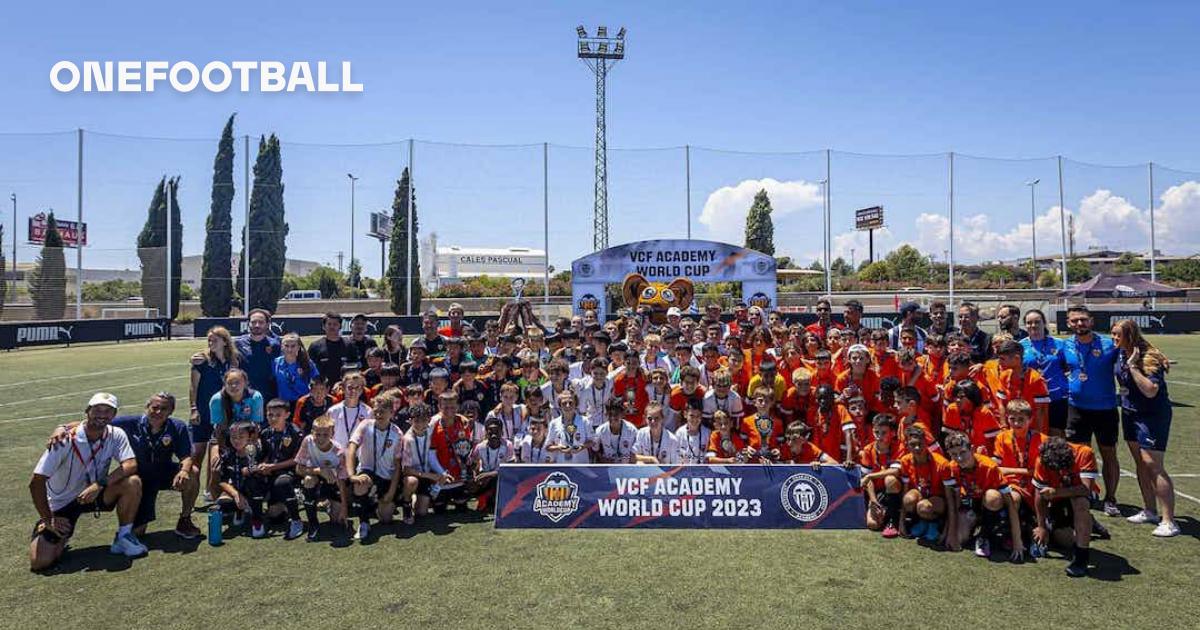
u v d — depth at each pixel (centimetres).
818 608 461
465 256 7012
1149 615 446
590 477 648
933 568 530
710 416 718
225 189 3584
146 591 497
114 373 1797
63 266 2956
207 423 704
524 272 7206
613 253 1994
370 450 644
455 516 675
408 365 823
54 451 550
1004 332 774
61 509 560
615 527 632
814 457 672
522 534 619
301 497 616
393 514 659
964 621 441
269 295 3503
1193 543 570
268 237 3512
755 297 2000
